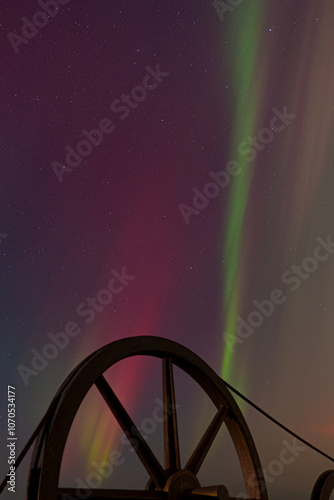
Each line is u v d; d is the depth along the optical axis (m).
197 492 7.70
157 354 8.55
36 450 6.99
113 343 7.89
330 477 10.05
